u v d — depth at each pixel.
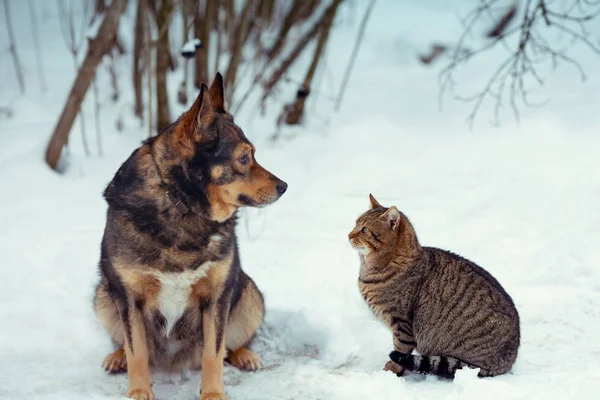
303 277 8.36
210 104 5.74
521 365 6.24
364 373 6.32
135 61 12.16
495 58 14.03
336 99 13.16
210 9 12.01
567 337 6.76
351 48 15.03
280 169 11.08
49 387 6.10
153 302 6.02
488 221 9.28
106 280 6.21
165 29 11.14
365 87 13.64
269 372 6.59
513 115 11.88
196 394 6.20
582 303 7.35
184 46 10.86
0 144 11.36
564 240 8.60
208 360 5.98
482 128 11.71
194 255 5.81
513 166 10.51
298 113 12.20
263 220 9.77
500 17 14.98
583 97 12.02
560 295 7.53
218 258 5.92
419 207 9.77
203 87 5.60
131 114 12.60
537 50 13.70
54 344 7.16
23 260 8.61
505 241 8.79
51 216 9.75
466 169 10.69
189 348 6.44
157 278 5.85
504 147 11.07
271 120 12.52
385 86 13.65
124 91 13.21
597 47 13.55
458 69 13.91
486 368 6.04
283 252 8.92
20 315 7.50
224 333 6.06
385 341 7.12
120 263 5.83
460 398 5.41
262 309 7.00
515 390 5.46
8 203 9.97
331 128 12.25
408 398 5.59
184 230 5.78
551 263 8.19
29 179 10.47
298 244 9.10
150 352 6.38
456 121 12.08
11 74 13.95
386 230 6.44
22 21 16.20
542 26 14.70
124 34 14.78
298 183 10.72
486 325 6.08
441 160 11.02
